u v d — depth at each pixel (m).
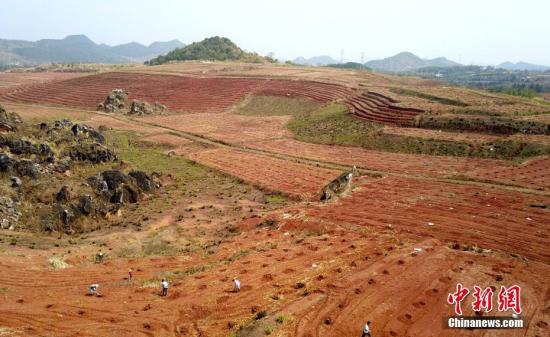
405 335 21.42
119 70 181.75
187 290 27.03
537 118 71.00
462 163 60.62
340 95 116.31
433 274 28.08
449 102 92.38
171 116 110.44
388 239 34.84
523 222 38.16
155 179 55.41
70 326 22.67
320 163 66.12
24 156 47.25
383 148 72.25
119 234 38.97
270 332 21.41
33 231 37.25
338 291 25.83
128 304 25.19
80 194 42.50
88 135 61.12
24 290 26.50
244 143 81.31
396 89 111.94
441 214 40.78
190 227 41.72
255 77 149.38
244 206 48.59
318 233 37.56
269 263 30.95
